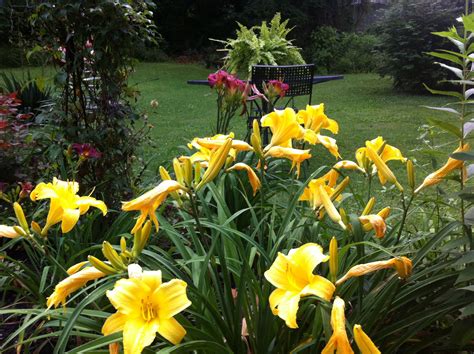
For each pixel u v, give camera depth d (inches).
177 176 59.6
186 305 45.7
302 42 734.5
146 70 663.1
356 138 275.7
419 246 88.2
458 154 61.4
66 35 135.3
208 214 77.4
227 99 125.6
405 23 442.9
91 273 53.6
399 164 209.0
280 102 413.4
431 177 67.7
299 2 761.6
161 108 388.5
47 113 140.6
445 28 437.1
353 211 143.5
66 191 62.8
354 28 782.5
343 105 396.2
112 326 46.0
